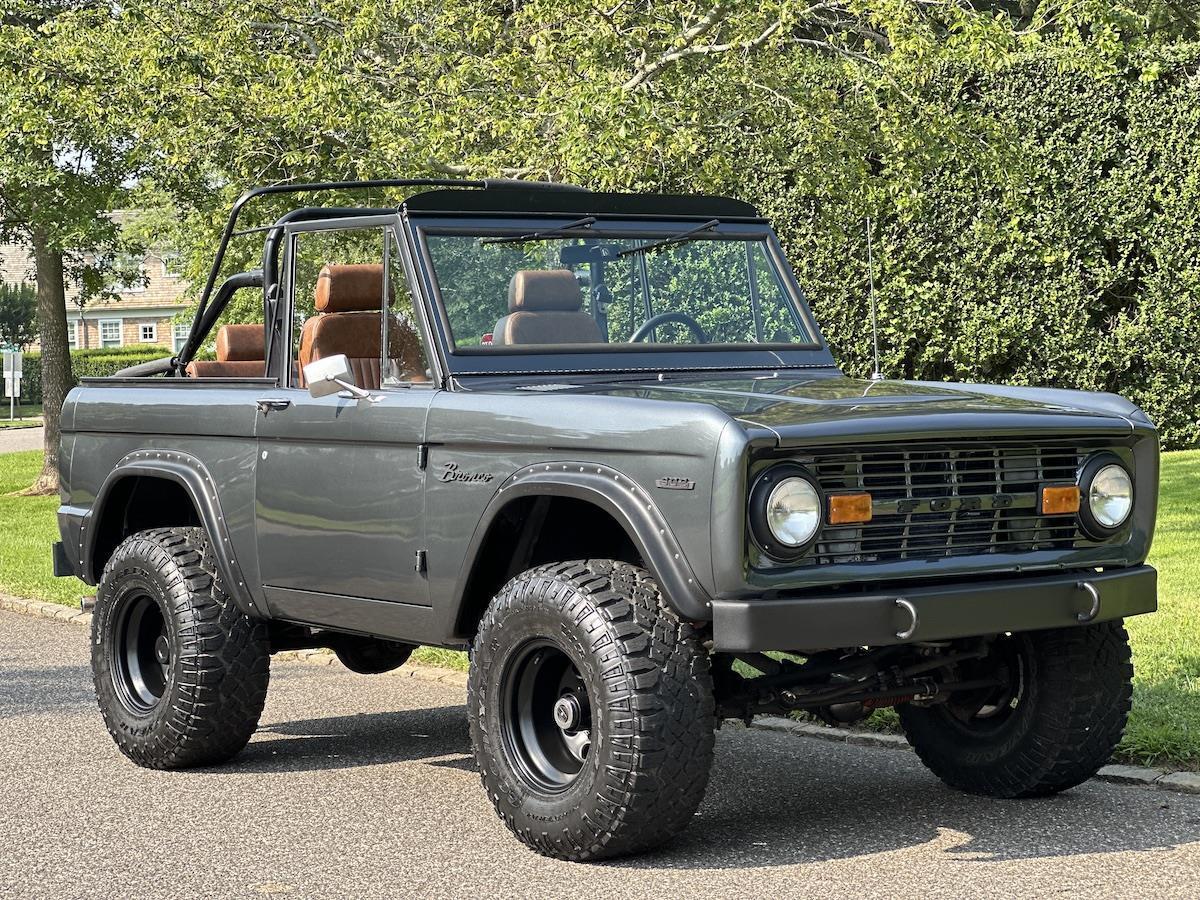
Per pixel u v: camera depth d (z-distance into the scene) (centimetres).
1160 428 1722
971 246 1725
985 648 525
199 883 469
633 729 448
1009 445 480
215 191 1284
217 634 614
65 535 696
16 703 779
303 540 567
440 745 674
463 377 525
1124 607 489
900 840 497
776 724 679
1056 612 476
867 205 1139
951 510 468
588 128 967
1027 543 487
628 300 572
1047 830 506
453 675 829
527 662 487
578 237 568
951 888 442
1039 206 1695
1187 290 1666
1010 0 1659
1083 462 496
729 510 432
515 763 487
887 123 1070
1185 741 579
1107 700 529
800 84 1098
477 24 1121
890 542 463
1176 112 1639
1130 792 555
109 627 650
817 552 450
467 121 1112
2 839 524
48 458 2142
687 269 587
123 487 666
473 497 496
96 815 556
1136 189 1666
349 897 450
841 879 453
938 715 567
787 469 439
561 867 472
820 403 476
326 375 529
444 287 538
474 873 470
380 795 581
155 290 6538
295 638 658
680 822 461
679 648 455
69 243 1777
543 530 516
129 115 1230
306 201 1145
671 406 451
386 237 551
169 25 1213
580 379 543
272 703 779
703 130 1067
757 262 606
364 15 1170
